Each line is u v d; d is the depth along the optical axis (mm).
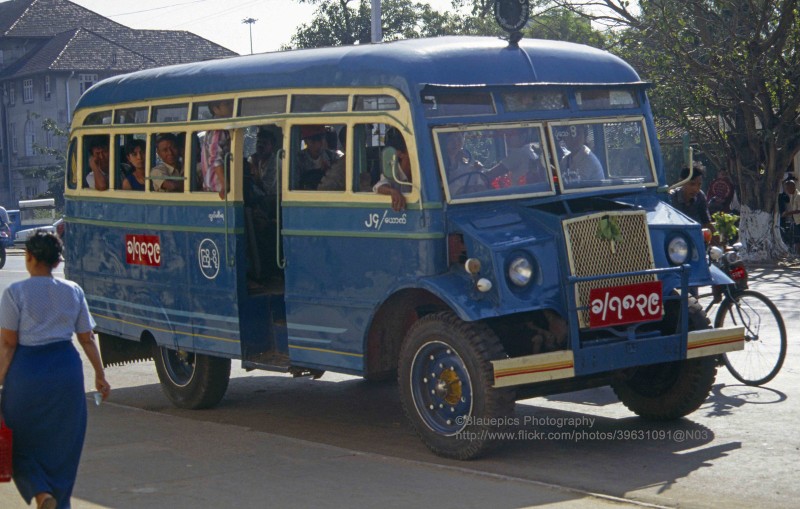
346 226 8164
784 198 22969
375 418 9445
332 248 8297
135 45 74938
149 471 7266
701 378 8188
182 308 9930
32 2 79875
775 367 9680
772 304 9695
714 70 21922
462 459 7539
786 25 21078
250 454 7707
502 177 7859
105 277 11008
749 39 21859
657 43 23156
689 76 22312
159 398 11078
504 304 7223
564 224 7402
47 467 5793
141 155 10414
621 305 7484
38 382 5742
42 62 70812
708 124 23031
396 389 10742
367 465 7309
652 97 22844
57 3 80188
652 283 7621
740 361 9961
